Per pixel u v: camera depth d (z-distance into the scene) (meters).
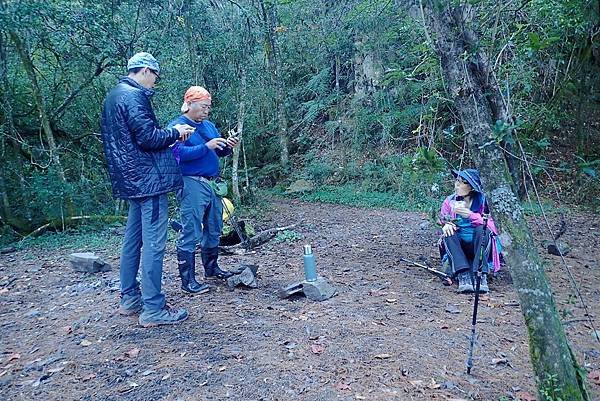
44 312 4.26
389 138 12.91
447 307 4.11
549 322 1.97
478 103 2.00
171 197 8.59
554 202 9.56
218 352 3.20
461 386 2.79
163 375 2.92
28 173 9.70
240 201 10.30
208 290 4.46
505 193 1.99
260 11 13.26
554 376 1.95
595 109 11.54
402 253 6.23
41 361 3.22
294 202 12.09
